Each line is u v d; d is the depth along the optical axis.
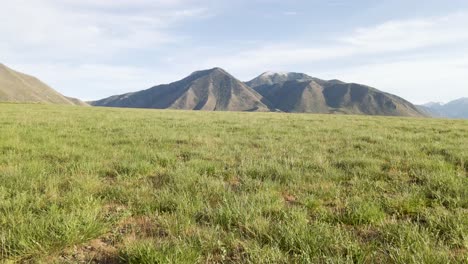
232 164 9.14
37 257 3.95
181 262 3.67
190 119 26.28
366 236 4.59
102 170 7.96
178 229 4.65
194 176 7.37
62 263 3.78
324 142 13.75
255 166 8.38
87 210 4.98
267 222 4.71
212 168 8.32
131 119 24.70
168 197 5.91
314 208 5.71
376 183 7.07
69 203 5.53
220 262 3.87
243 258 3.91
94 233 4.48
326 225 4.67
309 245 4.06
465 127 21.59
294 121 26.47
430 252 3.81
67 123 19.64
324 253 3.96
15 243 4.06
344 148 11.93
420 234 4.30
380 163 9.15
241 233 4.52
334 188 6.64
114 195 6.21
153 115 31.27
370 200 5.87
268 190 6.48
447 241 4.27
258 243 4.21
